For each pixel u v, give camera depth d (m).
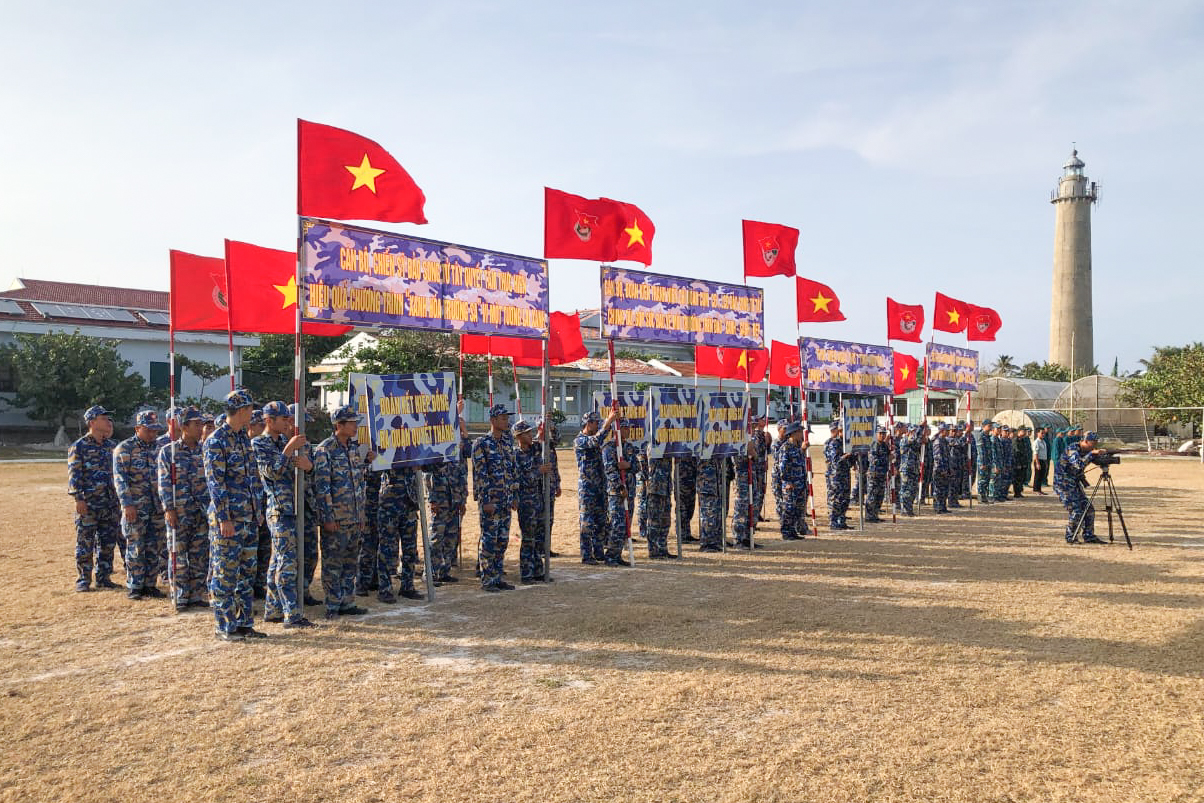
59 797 4.76
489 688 6.58
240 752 5.37
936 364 20.52
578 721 5.86
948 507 19.52
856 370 17.08
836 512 16.03
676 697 6.34
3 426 41.09
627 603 9.55
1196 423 42.47
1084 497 14.15
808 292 16.05
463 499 11.30
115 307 46.97
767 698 6.32
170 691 6.53
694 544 14.15
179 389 44.75
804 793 4.77
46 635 8.23
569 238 11.72
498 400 49.16
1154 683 6.68
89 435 10.48
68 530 15.21
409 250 9.80
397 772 5.06
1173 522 16.84
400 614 9.09
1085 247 67.81
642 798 4.71
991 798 4.73
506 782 4.91
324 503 8.89
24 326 41.69
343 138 9.42
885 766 5.12
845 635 8.11
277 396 46.78
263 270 11.05
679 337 12.94
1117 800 4.70
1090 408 45.69
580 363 52.62
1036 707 6.14
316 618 8.97
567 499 20.42
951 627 8.41
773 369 21.39
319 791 4.82
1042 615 8.92
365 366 36.97
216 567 8.03
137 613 9.16
